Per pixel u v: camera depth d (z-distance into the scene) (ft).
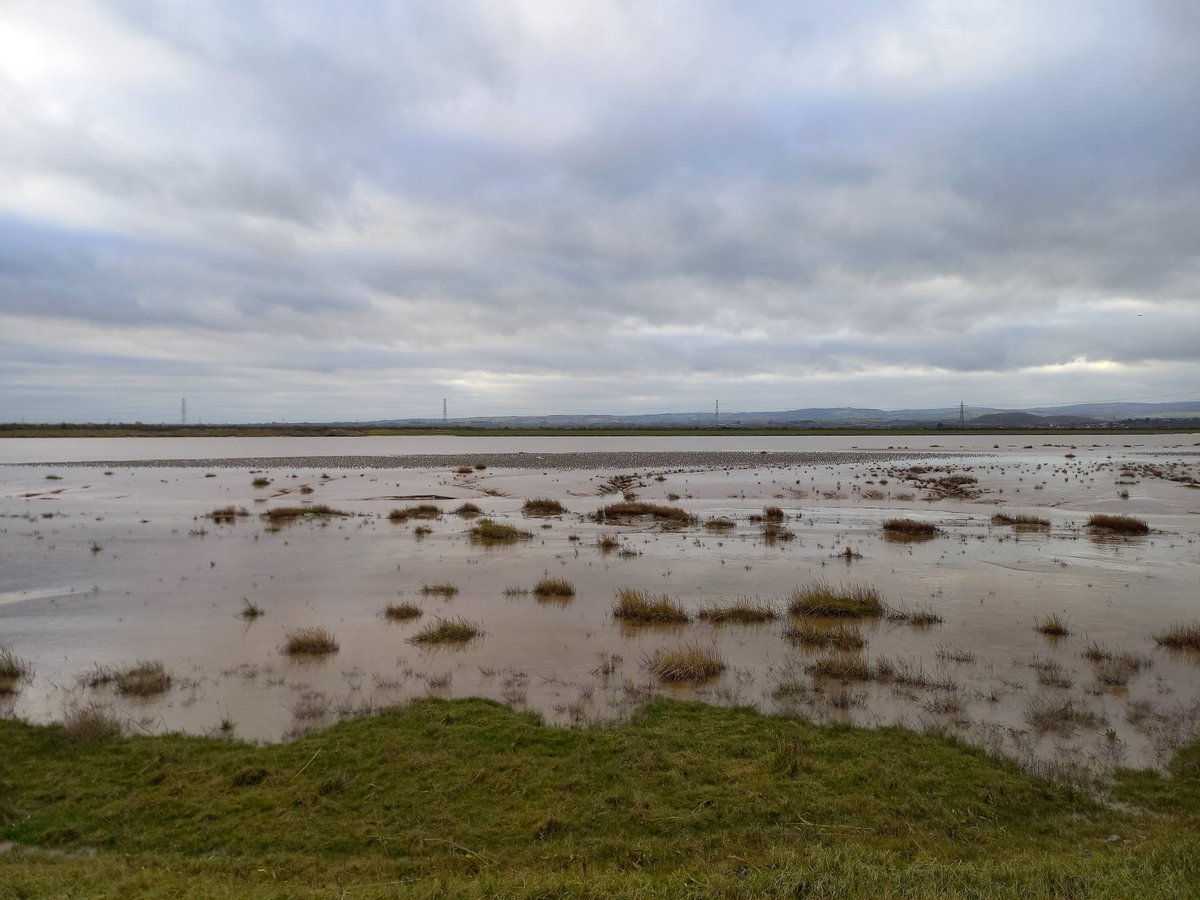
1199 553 77.46
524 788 25.72
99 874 20.12
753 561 73.20
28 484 162.40
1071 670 39.42
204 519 106.01
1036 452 282.56
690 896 18.47
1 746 29.17
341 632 47.55
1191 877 19.07
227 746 29.37
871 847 22.02
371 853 22.11
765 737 29.99
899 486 152.35
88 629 48.24
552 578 64.59
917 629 47.96
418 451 304.30
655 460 235.20
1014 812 24.61
